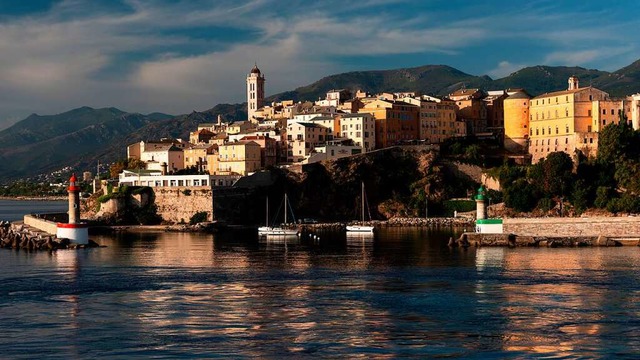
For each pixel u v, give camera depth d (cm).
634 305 15700
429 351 12750
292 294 17212
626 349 12769
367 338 13488
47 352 12850
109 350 12925
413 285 18212
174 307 15962
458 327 14162
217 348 12988
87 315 15362
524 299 16388
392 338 13475
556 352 12650
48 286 18538
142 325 14500
